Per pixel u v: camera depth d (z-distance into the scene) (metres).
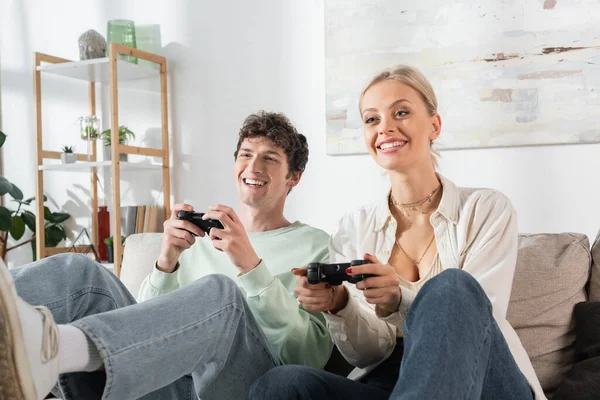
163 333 1.15
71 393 1.22
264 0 2.94
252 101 2.97
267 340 1.44
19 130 3.48
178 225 1.60
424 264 1.55
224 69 3.03
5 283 0.89
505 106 2.46
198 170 3.09
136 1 3.21
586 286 1.73
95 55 3.06
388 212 1.61
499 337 1.13
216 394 1.38
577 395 1.47
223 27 3.04
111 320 1.10
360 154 2.72
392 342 1.47
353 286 1.64
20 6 3.47
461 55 2.52
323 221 2.79
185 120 3.11
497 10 2.47
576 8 2.36
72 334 1.04
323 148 2.80
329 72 2.74
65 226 3.40
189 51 3.11
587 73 2.35
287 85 2.89
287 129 1.89
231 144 3.02
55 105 3.41
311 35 2.84
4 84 3.51
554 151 2.41
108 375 1.06
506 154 2.48
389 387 1.43
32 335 0.94
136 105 3.23
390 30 2.63
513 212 1.52
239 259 1.52
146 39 3.18
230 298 1.30
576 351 1.63
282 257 1.79
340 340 1.43
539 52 2.41
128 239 2.16
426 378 0.96
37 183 3.12
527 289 1.69
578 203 2.38
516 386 1.15
